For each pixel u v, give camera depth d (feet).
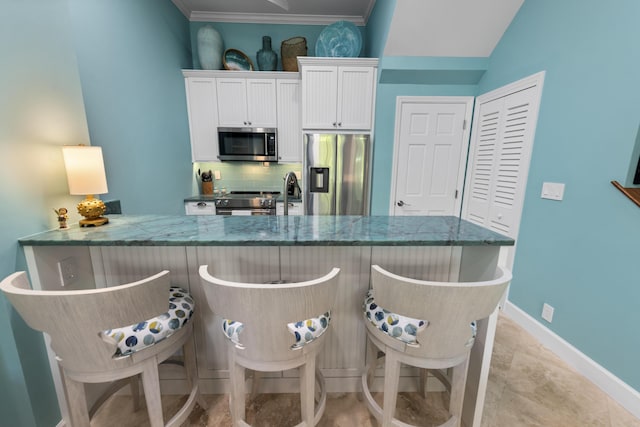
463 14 7.45
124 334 2.85
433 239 3.33
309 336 2.96
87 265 3.91
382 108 9.29
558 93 5.77
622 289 4.53
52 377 3.76
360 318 4.32
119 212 6.32
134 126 6.98
